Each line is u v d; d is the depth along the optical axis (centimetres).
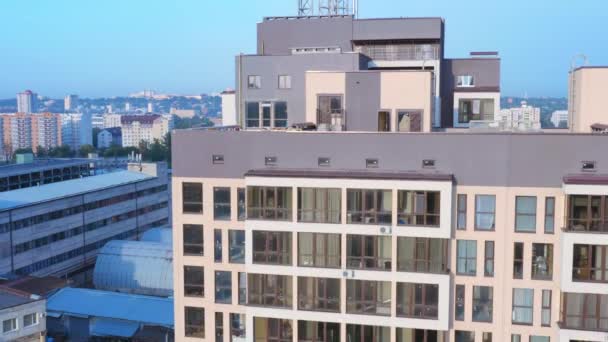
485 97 7025
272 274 4288
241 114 6166
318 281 4231
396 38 6762
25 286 10244
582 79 5150
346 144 4244
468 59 7069
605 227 3816
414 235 4044
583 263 3862
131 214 14600
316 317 4238
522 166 3978
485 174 4028
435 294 4069
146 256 12000
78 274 12850
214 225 4509
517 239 4019
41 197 12069
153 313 9612
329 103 5194
